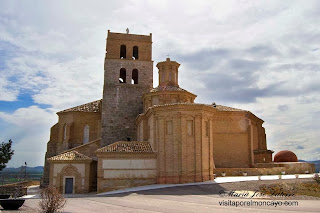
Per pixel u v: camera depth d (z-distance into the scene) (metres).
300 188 29.52
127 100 52.00
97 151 36.69
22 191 36.75
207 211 19.47
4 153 44.19
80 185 38.25
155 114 38.06
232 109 50.06
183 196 27.17
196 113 36.59
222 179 35.97
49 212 19.39
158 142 37.19
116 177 36.41
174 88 46.31
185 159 35.25
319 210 19.64
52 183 38.31
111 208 21.59
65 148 52.19
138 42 54.97
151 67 54.19
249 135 48.62
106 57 53.12
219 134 48.47
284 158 48.59
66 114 54.44
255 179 34.81
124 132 50.62
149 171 37.00
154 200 25.30
